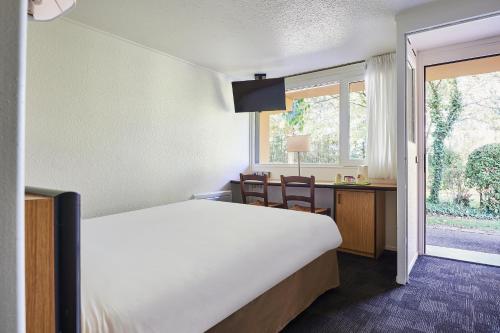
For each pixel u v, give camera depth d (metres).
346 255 3.32
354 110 3.89
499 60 3.12
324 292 2.29
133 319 0.94
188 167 3.77
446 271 2.79
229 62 3.78
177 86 3.60
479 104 3.67
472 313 2.01
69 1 1.11
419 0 2.29
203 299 1.16
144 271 1.20
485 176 3.84
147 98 3.26
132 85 3.11
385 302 2.18
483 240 3.78
